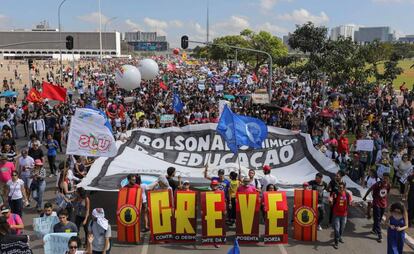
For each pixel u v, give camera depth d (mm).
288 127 23984
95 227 8742
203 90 41375
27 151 14227
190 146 15281
